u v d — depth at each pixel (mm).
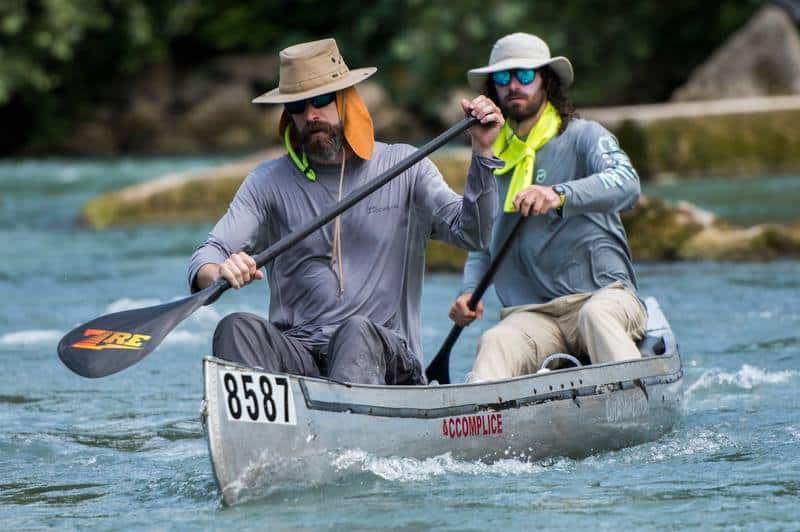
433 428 15758
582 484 15609
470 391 16125
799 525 13742
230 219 17109
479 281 19672
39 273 37344
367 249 17047
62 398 22422
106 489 16328
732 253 35031
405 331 17297
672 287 31406
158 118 95250
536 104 19297
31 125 97250
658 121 58344
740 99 70375
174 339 27891
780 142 59312
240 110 95125
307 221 16469
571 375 17062
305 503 14742
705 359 23984
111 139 95500
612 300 18469
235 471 14391
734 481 15656
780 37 71125
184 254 41094
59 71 97375
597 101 91438
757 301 29391
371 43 98062
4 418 20859
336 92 16953
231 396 14344
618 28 91312
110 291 33750
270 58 99188
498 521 14008
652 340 19188
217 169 53500
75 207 57656
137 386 23422
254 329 15820
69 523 14656
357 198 16422
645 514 14234
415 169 17344
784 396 20938
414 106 91938
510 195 19109
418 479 15664
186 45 103188
